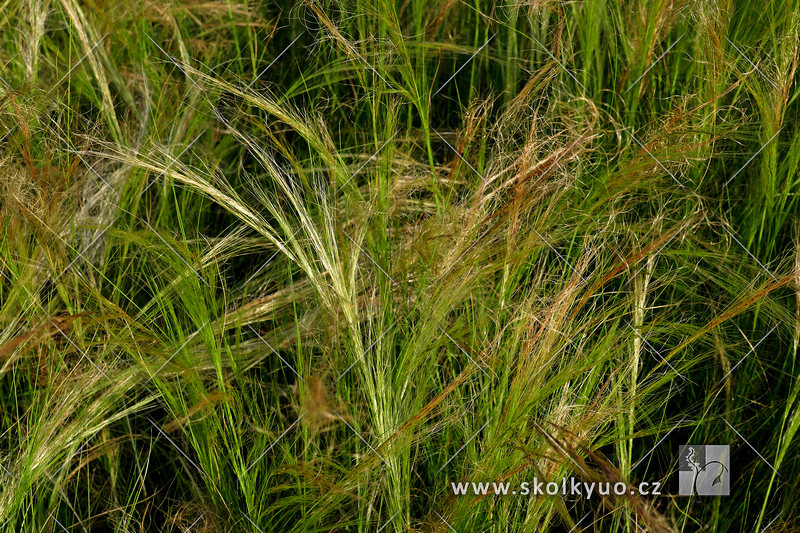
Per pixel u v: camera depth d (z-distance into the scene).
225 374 1.76
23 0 1.83
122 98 1.86
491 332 1.75
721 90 1.77
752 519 1.76
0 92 1.79
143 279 1.79
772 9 1.79
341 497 1.71
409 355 1.70
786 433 1.72
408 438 1.69
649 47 1.78
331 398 1.70
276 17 1.86
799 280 1.73
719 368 1.76
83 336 1.74
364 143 1.81
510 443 1.69
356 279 1.74
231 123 1.82
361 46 1.78
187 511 1.76
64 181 1.76
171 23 1.86
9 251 1.74
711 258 1.77
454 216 1.73
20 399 1.78
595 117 1.77
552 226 1.76
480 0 1.83
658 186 1.77
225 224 1.83
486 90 1.84
